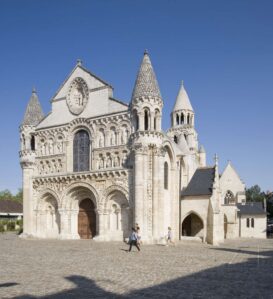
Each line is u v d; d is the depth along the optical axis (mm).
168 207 53188
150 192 46156
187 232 59312
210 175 57031
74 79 55844
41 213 55906
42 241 48094
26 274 20969
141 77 48250
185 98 84500
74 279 19328
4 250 35625
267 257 31875
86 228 52781
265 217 86688
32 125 58719
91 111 53375
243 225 87438
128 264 25453
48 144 57031
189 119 83750
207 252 36031
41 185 56000
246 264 26438
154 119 47656
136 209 45188
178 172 56406
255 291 16641
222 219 57312
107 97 52094
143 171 45906
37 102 61000
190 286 17625
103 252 33750
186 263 26484
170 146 52562
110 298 15086
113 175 48719
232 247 44688
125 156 49344
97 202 49750
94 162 51719
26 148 57938
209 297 15391
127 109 49875
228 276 20688
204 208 53969
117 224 49156
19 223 87000
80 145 54406
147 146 46250
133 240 35750
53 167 55875
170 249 38531
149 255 31797
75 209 53625
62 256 30312
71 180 52562
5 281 18766
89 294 15781
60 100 57062
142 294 15844
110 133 51375
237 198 90000
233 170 91250
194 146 81688
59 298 15055
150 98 47031
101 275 20656
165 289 16891
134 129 48125
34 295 15555
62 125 55750
